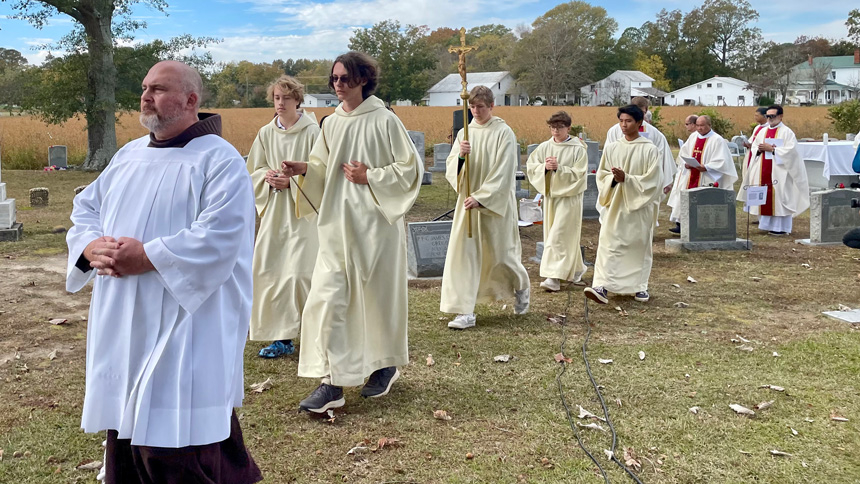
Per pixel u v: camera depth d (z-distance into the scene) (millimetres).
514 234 6695
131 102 23078
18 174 20438
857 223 10812
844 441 4184
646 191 7211
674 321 6688
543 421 4414
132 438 2701
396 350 4754
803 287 8016
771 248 10391
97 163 22688
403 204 4539
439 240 8477
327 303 4402
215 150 2902
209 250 2725
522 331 6320
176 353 2744
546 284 7949
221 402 2836
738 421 4441
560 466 3850
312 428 4281
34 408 4484
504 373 5246
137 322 2758
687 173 12039
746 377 5191
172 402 2736
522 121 37031
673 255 9898
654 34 105312
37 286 7613
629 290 7352
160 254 2654
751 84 82312
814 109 49531
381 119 4590
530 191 16281
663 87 98625
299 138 5648
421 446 4062
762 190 10008
